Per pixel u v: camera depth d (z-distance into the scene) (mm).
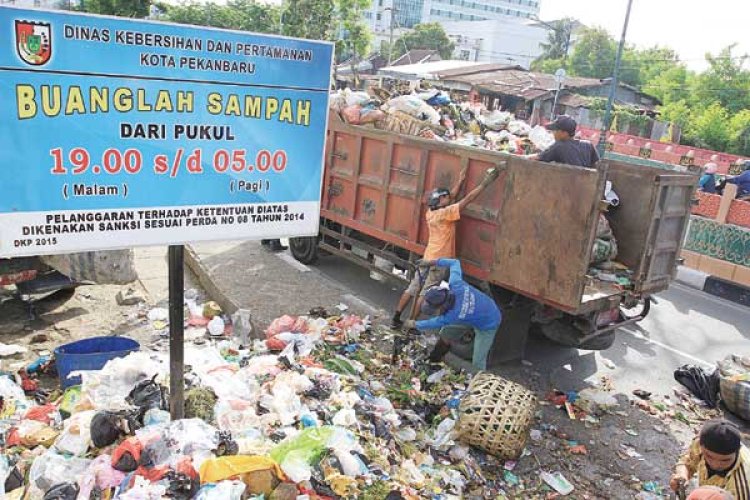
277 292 7254
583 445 4855
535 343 6848
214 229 3287
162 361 4371
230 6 51094
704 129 39844
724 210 10242
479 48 82188
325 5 40219
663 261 5910
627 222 5828
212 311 6398
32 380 4711
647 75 57750
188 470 3053
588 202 4824
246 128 3227
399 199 6770
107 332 5883
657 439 5055
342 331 6086
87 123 2816
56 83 2705
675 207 5785
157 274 7664
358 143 7223
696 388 5930
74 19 2672
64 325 5969
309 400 4203
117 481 3014
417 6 104812
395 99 7324
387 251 7219
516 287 5445
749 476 3158
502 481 4250
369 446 3854
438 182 6234
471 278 6020
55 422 3781
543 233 5168
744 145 38781
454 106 8039
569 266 5008
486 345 5336
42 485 3053
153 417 3561
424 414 4758
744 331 7957
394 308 7219
